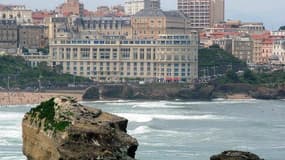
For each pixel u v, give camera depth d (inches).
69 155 4692.4
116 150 4717.0
